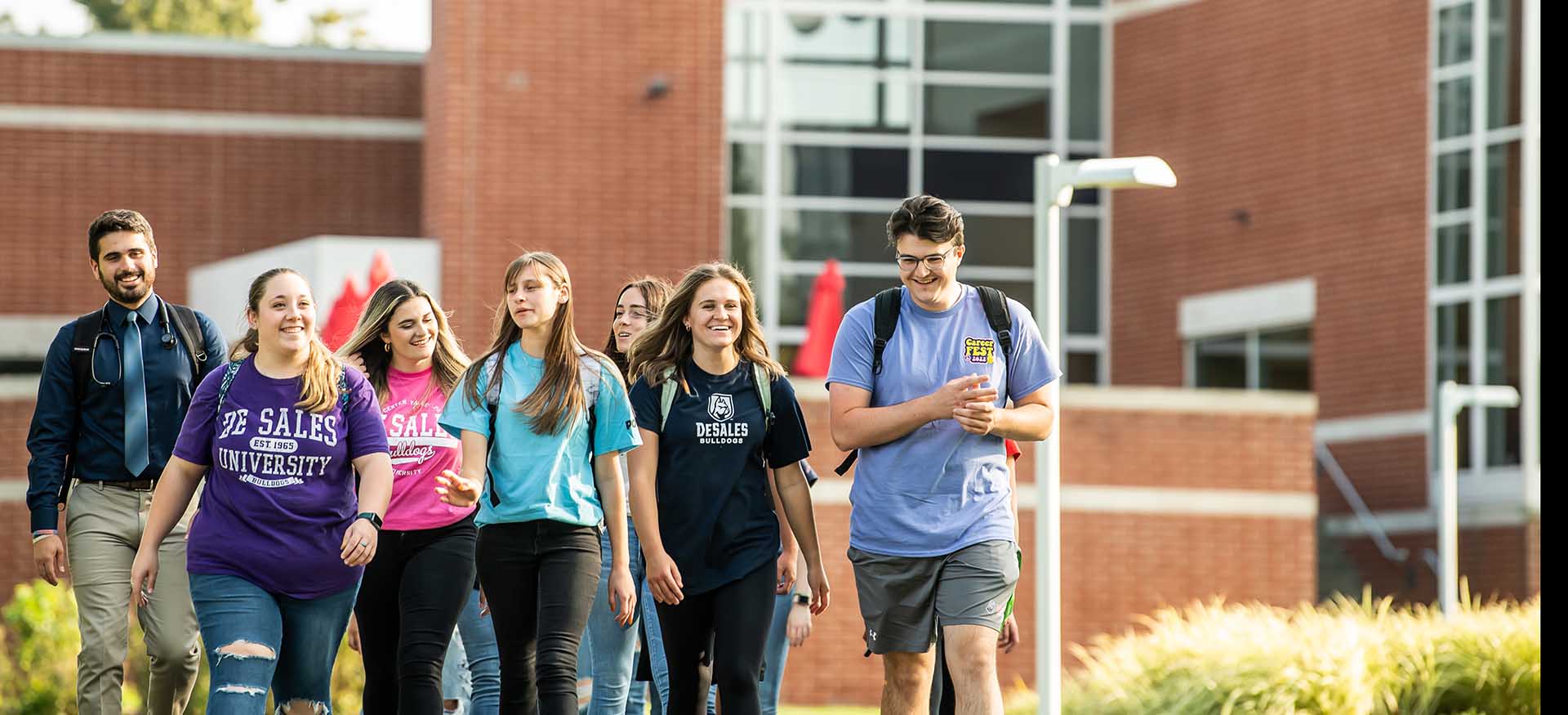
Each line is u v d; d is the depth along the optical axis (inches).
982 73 2182.6
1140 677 1078.4
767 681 735.1
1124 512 1672.0
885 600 604.7
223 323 1891.0
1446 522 1595.7
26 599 1304.1
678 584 598.9
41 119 2113.7
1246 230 2068.2
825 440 1626.5
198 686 1170.6
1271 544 1695.4
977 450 600.4
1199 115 2113.7
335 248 1775.3
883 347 605.9
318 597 576.1
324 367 576.1
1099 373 2191.2
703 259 1894.7
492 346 612.7
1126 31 2188.7
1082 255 2197.3
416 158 2187.5
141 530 640.4
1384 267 1947.6
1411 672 1061.1
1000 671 1659.7
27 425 1658.5
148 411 638.5
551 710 586.9
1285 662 1034.7
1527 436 1831.9
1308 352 2023.9
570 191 1878.7
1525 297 1831.9
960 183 2167.8
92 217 2118.6
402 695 607.2
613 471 611.5
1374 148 1959.9
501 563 602.5
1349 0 1985.7
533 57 1878.7
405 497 624.4
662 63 1899.6
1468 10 1893.5
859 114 2153.1
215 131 2148.1
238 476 568.4
